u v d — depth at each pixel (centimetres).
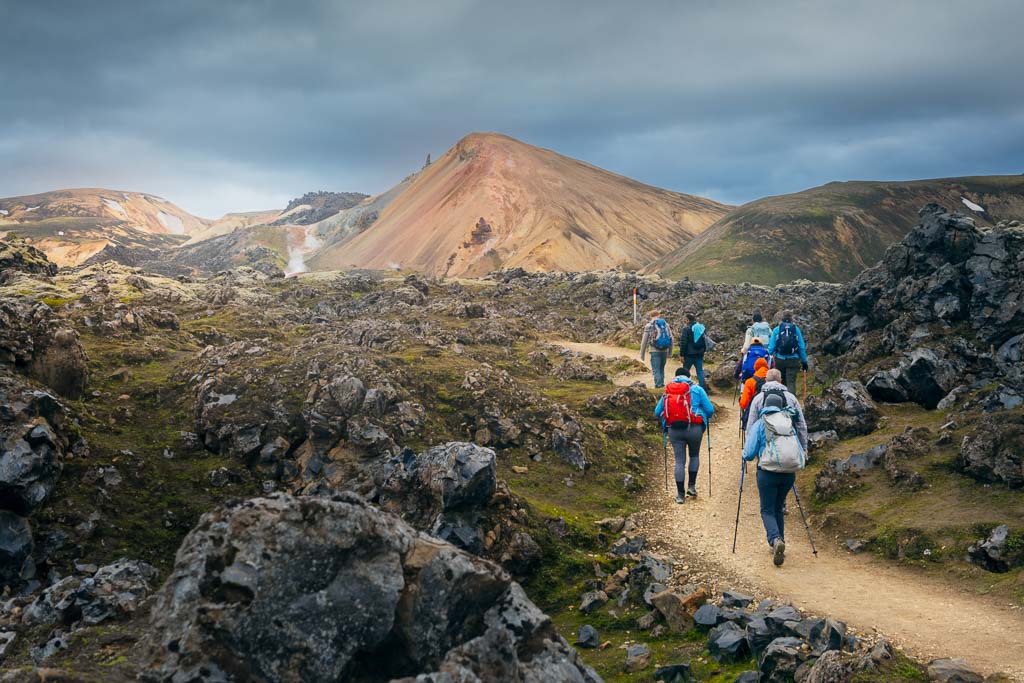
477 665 546
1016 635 826
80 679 505
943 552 1088
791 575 1116
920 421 1686
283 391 1672
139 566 1018
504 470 1633
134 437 1581
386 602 530
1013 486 1200
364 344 2780
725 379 2491
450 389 1855
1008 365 1762
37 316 1719
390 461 1355
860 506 1315
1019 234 2019
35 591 1173
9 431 1270
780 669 775
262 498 537
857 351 2211
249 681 482
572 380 2661
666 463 1614
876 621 912
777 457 1149
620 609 1100
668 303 4519
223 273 5741
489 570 607
